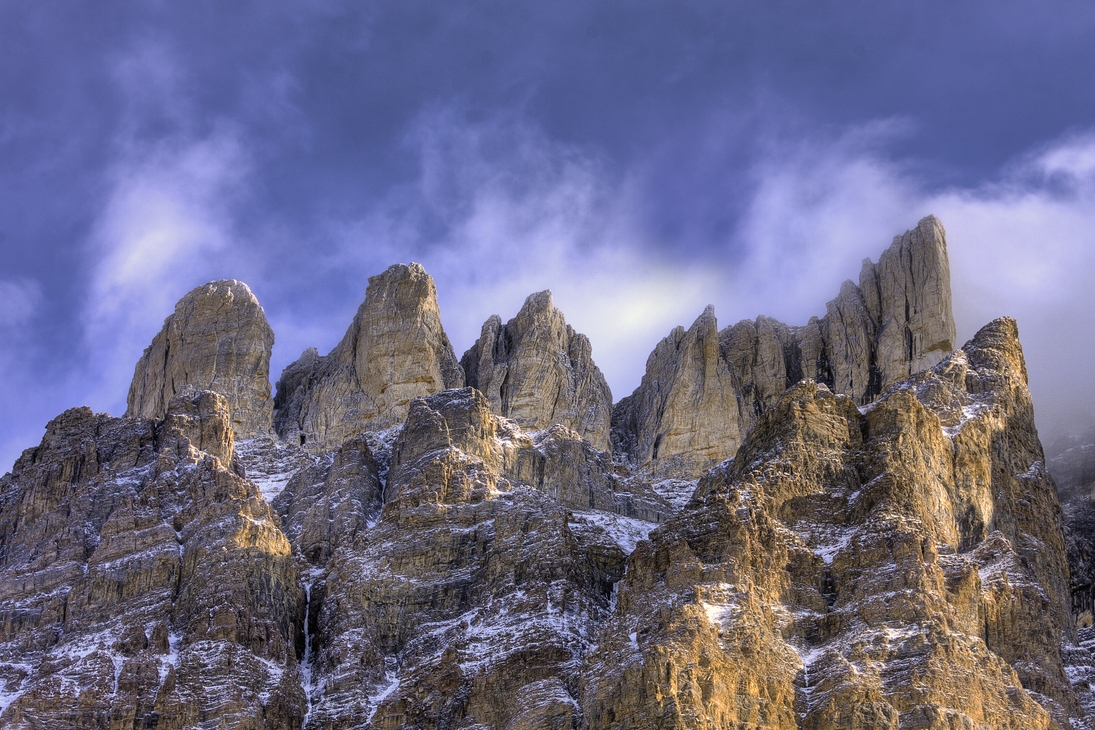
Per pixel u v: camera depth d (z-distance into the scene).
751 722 187.62
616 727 187.88
